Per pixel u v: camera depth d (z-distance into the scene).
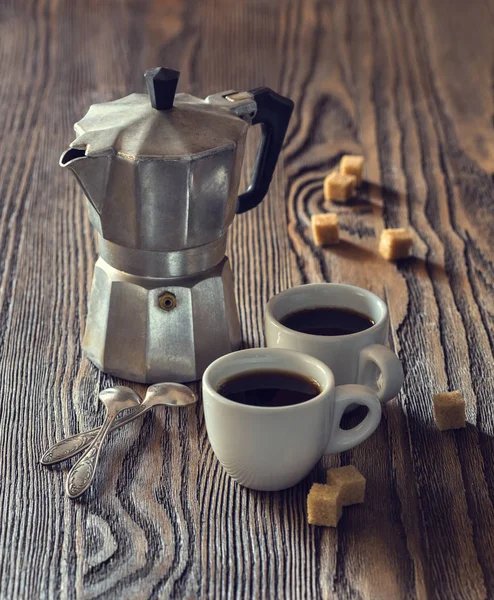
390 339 0.84
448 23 1.49
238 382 0.71
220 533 0.69
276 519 0.70
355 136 1.14
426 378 0.80
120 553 0.68
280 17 1.50
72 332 0.84
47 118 1.16
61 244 0.95
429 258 0.94
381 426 0.76
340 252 0.95
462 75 1.32
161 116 0.73
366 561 0.67
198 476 0.72
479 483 0.72
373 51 1.39
